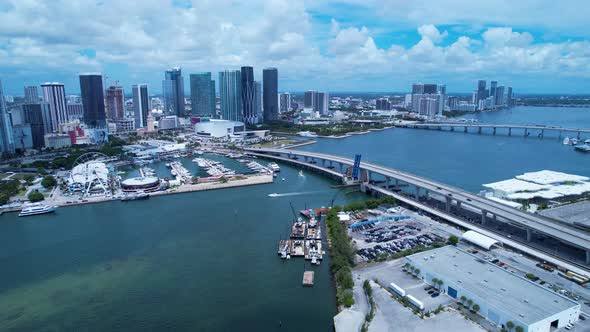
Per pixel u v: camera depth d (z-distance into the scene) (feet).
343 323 598.75
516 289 638.12
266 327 622.13
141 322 644.27
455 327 578.66
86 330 627.87
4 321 655.76
